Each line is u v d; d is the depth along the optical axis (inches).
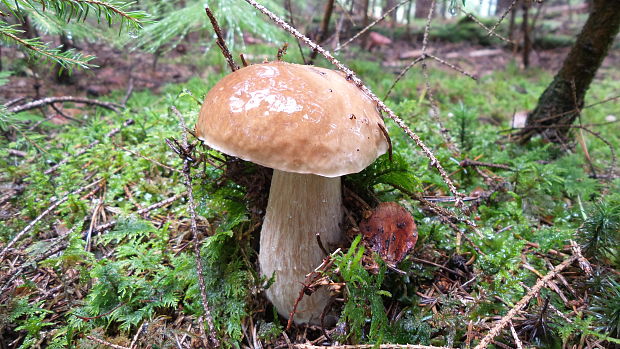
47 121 16.4
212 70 30.2
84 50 28.0
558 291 8.0
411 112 17.2
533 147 15.7
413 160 12.2
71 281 8.5
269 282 7.5
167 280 8.0
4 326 7.2
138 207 10.9
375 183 9.1
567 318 7.1
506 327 7.2
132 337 7.5
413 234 7.5
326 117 5.8
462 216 8.1
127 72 29.1
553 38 44.9
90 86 25.8
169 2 17.9
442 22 59.7
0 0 6.5
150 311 7.7
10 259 9.0
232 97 6.1
